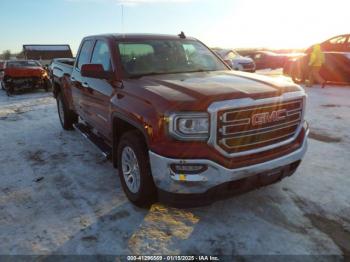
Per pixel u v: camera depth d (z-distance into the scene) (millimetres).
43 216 3416
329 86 12781
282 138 3184
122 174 3635
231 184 2881
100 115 4344
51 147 5746
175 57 4332
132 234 3055
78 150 5531
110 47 4145
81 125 5867
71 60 7340
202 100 2725
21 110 9742
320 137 5840
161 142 2828
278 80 3496
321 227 3098
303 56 13023
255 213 3352
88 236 3043
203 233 3041
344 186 3904
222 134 2748
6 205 3676
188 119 2721
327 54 12008
